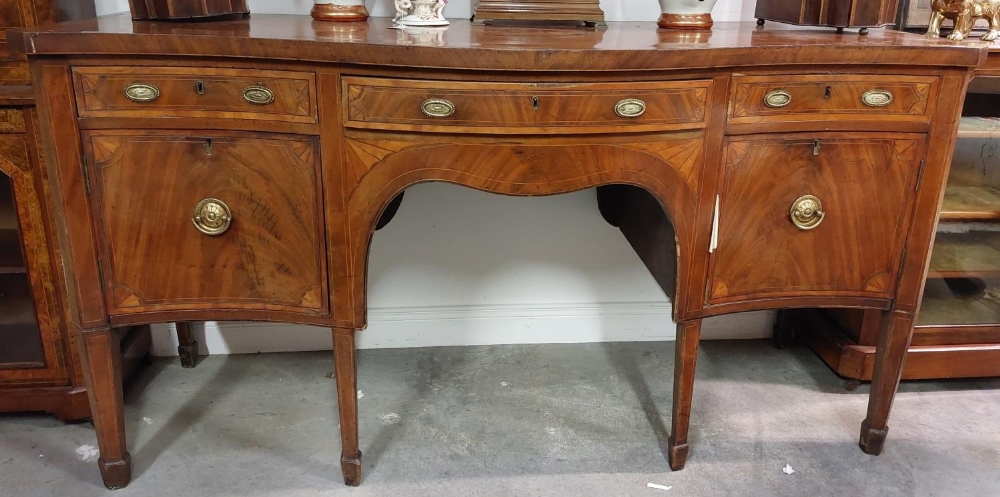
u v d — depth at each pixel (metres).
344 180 1.20
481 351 1.93
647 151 1.22
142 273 1.24
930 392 1.75
